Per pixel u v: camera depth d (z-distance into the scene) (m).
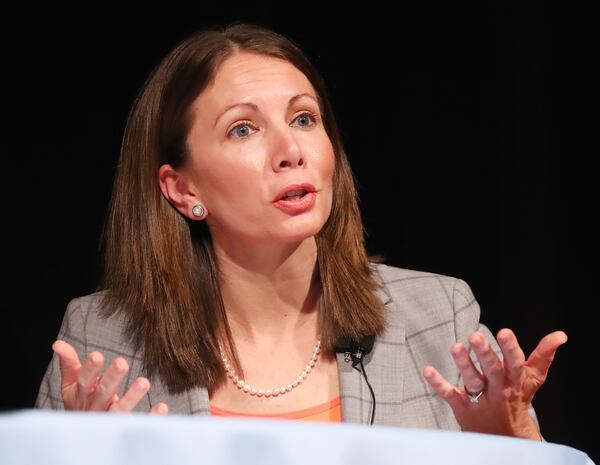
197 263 6.45
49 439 3.04
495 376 5.06
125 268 6.55
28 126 9.11
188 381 6.18
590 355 9.52
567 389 9.53
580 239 9.62
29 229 9.02
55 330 8.99
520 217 9.70
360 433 3.29
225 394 6.21
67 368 5.05
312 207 5.96
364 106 10.06
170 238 6.45
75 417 3.09
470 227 9.84
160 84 6.46
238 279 6.27
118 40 9.37
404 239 9.91
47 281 9.02
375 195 9.99
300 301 6.32
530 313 9.63
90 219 9.16
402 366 6.24
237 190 5.98
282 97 6.07
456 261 9.84
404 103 10.01
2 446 3.02
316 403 6.12
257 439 3.16
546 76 9.73
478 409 5.14
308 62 6.44
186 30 9.50
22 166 9.06
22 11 9.18
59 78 9.21
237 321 6.35
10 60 9.12
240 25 6.47
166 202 6.50
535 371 5.16
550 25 9.74
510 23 9.79
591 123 9.65
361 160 10.02
